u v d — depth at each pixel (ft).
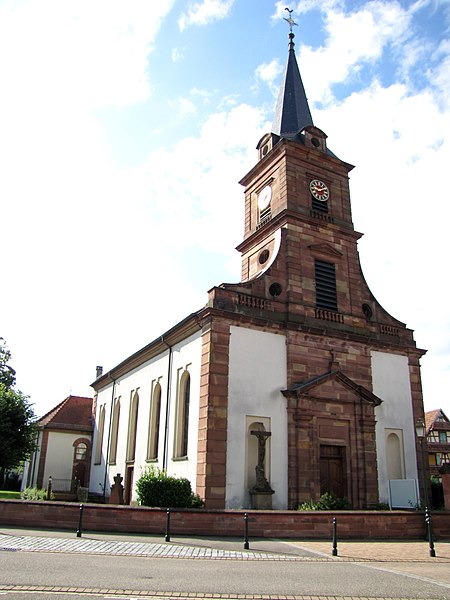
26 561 41.09
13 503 63.05
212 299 84.38
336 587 36.11
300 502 80.12
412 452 96.94
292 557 48.91
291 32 131.34
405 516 66.85
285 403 85.05
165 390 99.50
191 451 82.17
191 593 32.78
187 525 60.54
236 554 49.19
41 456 142.00
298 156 104.88
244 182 117.08
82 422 150.30
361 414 91.30
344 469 87.86
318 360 90.63
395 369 100.37
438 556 52.54
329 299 97.50
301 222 99.40
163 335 97.86
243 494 77.25
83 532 59.31
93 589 32.45
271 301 90.43
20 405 115.96
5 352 171.63
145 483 68.80
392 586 37.04
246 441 79.87
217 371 80.33
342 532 63.21
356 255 104.73
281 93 123.13
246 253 109.29
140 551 48.65
